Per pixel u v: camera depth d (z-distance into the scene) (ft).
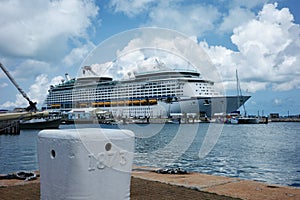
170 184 15.17
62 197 8.87
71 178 8.70
